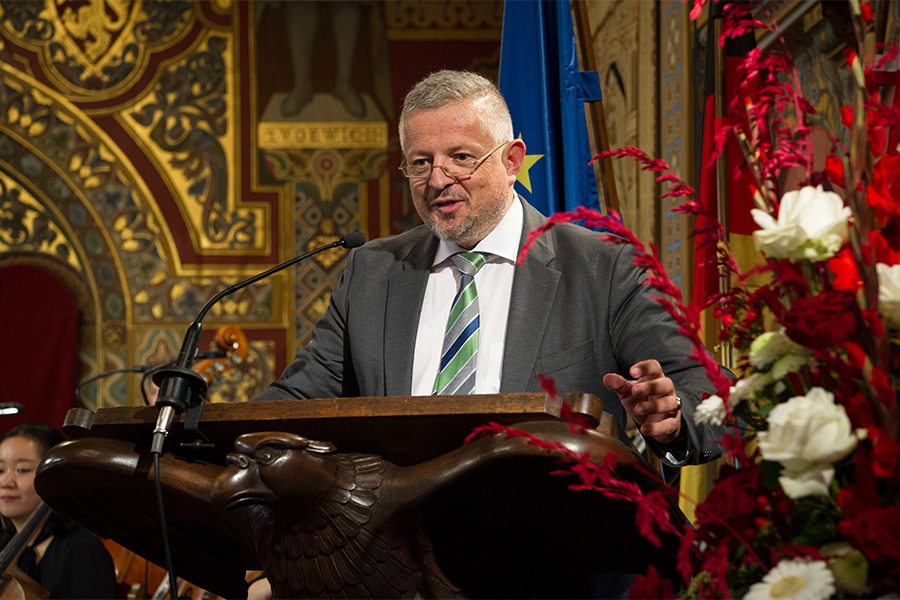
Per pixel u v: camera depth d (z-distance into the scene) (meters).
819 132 4.13
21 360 10.48
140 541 2.23
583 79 3.86
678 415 1.75
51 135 10.91
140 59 11.05
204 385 1.84
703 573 1.37
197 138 10.99
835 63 4.56
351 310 2.62
